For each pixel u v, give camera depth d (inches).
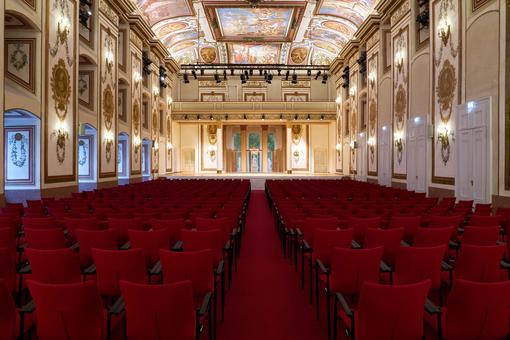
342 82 1170.0
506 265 178.1
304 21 1058.7
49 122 507.5
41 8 485.4
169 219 260.1
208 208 331.0
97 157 666.8
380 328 116.3
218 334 165.9
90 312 119.3
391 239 208.1
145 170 1003.3
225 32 1114.7
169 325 117.3
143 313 116.5
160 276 193.2
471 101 456.8
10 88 445.1
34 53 481.1
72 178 568.1
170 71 1246.3
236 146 1518.2
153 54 1027.9
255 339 161.6
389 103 762.8
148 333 118.0
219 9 956.0
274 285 232.4
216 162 1469.0
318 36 1189.1
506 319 117.9
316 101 1304.1
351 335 123.1
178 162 1428.4
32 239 214.2
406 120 668.7
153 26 1039.6
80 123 599.2
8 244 206.8
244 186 660.7
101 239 203.8
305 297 211.3
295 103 1307.8
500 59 405.4
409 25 657.0
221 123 1321.4
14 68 479.5
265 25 1063.0
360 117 973.8
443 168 530.6
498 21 408.8
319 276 199.6
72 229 249.0
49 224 255.4
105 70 700.7
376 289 113.5
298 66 1235.9
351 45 993.5
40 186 489.4
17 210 337.1
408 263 163.5
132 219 248.7
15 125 489.4
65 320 119.0
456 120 490.3
